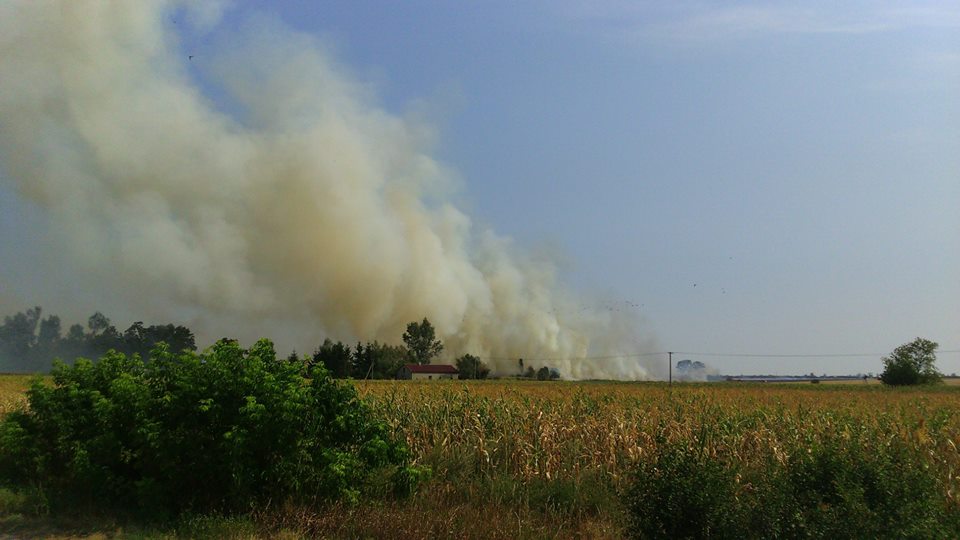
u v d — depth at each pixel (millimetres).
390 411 18781
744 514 8109
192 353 12109
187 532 10383
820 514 7758
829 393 51594
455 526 10344
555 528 10805
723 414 20812
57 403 13281
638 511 8703
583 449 15430
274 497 11227
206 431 11336
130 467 12070
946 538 7648
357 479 11742
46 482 12938
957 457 16203
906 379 87000
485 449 15328
